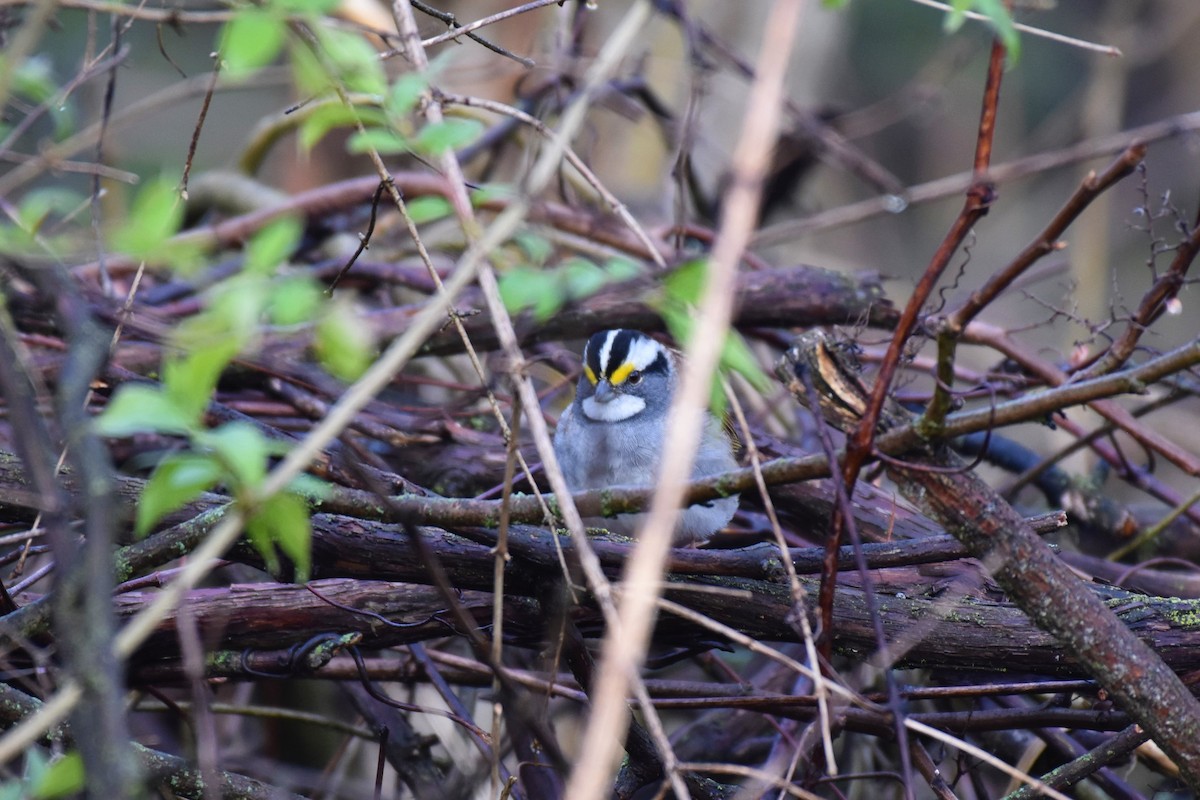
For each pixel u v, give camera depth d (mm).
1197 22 19500
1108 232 15281
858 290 10070
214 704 8641
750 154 3906
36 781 4352
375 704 8492
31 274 4555
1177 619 6484
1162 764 7578
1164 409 13797
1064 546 10492
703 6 16000
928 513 5863
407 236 11859
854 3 22375
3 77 4543
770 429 10969
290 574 6648
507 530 5875
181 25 6738
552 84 11430
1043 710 6957
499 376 9750
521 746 7223
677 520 8617
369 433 9281
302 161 13406
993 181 5430
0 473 6637
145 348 8273
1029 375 10250
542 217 9273
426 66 5184
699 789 7109
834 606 6746
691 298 4266
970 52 13977
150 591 7133
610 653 4684
